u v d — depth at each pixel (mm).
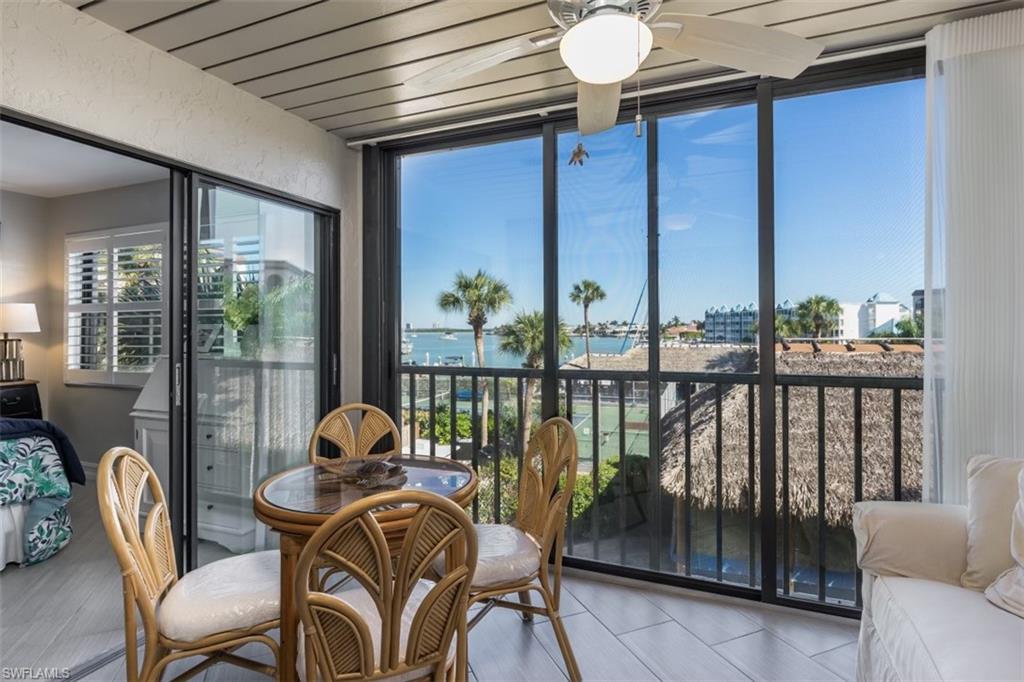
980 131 1974
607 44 1410
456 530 1307
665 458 2646
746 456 2502
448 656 1413
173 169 2326
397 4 1901
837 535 2369
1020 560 1502
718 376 2535
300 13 1949
